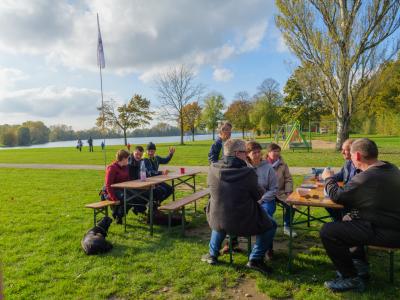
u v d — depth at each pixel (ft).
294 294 11.70
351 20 67.31
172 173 25.27
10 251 16.37
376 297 11.27
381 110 150.30
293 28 71.67
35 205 27.27
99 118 162.09
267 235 13.41
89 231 17.26
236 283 12.66
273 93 203.41
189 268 14.03
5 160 84.02
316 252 15.52
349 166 16.80
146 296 11.77
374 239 11.13
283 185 18.11
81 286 12.57
